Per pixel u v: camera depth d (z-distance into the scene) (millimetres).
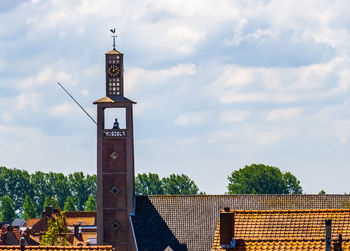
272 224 169875
